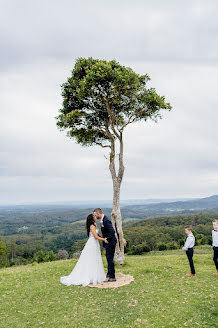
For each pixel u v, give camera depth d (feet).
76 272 30.37
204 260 44.75
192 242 31.19
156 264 41.42
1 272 40.24
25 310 22.76
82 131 48.08
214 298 22.88
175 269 35.47
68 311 22.06
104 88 43.42
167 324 18.65
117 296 24.89
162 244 186.39
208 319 19.26
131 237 267.39
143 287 27.40
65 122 46.98
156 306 21.95
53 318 20.84
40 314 21.80
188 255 31.40
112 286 28.09
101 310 21.83
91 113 48.67
